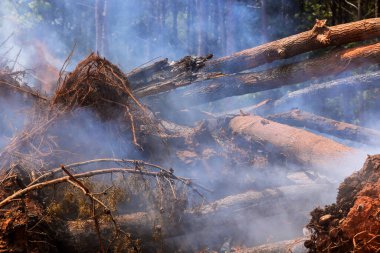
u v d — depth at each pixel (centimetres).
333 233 409
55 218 484
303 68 755
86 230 486
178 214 514
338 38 718
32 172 506
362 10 1322
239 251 502
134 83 738
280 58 763
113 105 596
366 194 408
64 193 512
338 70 734
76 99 579
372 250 392
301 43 738
